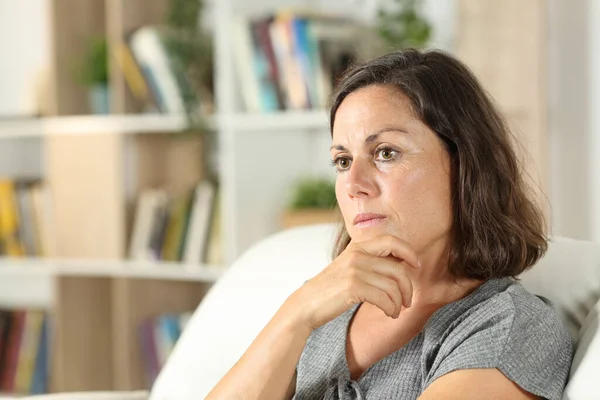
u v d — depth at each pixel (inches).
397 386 63.4
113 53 148.6
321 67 130.1
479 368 57.3
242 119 136.6
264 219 142.8
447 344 60.8
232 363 82.6
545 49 122.7
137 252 151.6
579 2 127.0
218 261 143.9
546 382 58.4
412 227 62.7
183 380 83.4
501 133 65.9
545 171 123.2
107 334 166.2
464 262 64.4
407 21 129.8
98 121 151.3
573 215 128.9
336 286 63.4
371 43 134.0
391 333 67.0
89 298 163.8
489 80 123.2
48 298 181.2
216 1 139.7
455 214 64.6
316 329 71.1
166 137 159.3
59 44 155.7
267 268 86.0
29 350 168.4
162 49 143.5
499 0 123.6
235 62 138.0
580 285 70.2
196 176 157.2
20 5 176.4
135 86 148.3
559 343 61.1
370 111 63.2
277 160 144.8
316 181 139.4
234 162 138.0
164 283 158.2
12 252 163.6
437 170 63.2
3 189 164.1
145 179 156.9
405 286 61.7
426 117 62.8
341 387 65.1
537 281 71.2
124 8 148.2
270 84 134.9
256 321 83.2
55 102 155.3
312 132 148.0
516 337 58.5
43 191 160.7
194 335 86.1
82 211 154.9
